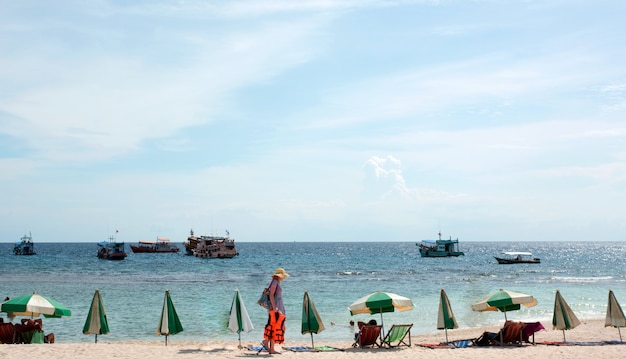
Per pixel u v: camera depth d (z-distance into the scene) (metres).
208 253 124.06
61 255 142.50
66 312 17.09
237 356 14.55
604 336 21.48
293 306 34.03
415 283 53.38
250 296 40.69
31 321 17.66
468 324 27.56
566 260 119.00
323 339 23.16
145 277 62.78
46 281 55.22
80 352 14.70
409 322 28.11
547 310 32.19
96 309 16.91
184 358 14.17
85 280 57.09
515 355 15.31
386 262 106.94
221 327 26.25
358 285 50.44
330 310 32.50
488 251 194.38
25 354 14.17
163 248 155.38
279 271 15.21
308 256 143.50
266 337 14.88
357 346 17.70
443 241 124.81
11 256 133.62
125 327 26.14
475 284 51.81
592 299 37.84
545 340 20.34
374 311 17.86
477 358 14.92
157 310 32.19
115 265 93.12
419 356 15.27
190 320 28.45
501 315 30.45
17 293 41.75
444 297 18.28
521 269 81.81
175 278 61.31
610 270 78.75
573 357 14.85
